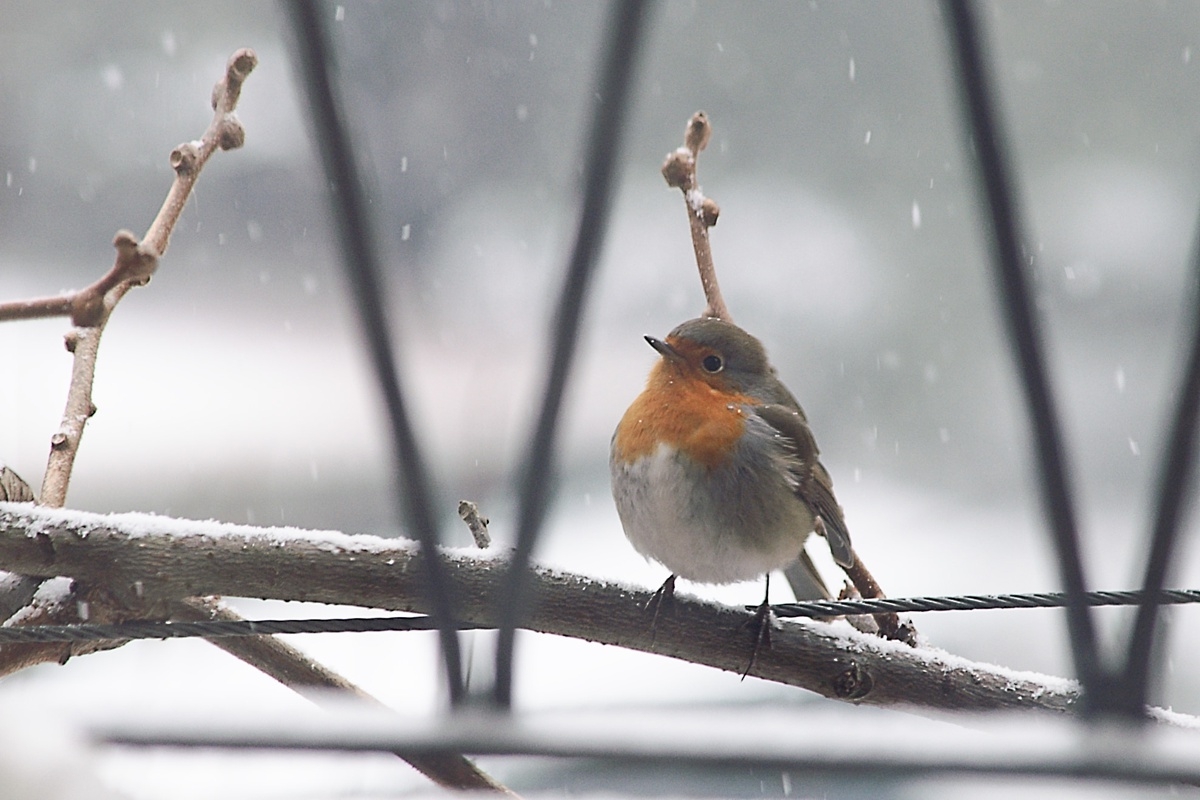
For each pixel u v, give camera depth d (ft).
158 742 6.25
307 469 64.13
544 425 6.67
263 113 87.20
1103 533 49.44
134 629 13.17
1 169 87.86
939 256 67.62
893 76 71.51
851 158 70.90
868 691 16.81
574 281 6.38
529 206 81.25
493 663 6.94
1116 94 67.15
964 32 5.87
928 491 59.98
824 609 15.83
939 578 48.16
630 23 5.92
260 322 83.71
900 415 64.59
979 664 17.28
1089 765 6.05
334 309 85.40
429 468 6.82
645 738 6.11
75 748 5.34
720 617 16.67
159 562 14.74
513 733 6.31
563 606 16.11
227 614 16.16
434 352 68.28
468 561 14.33
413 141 82.28
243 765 10.66
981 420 63.05
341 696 16.19
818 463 23.18
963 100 5.98
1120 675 6.59
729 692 26.37
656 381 22.20
